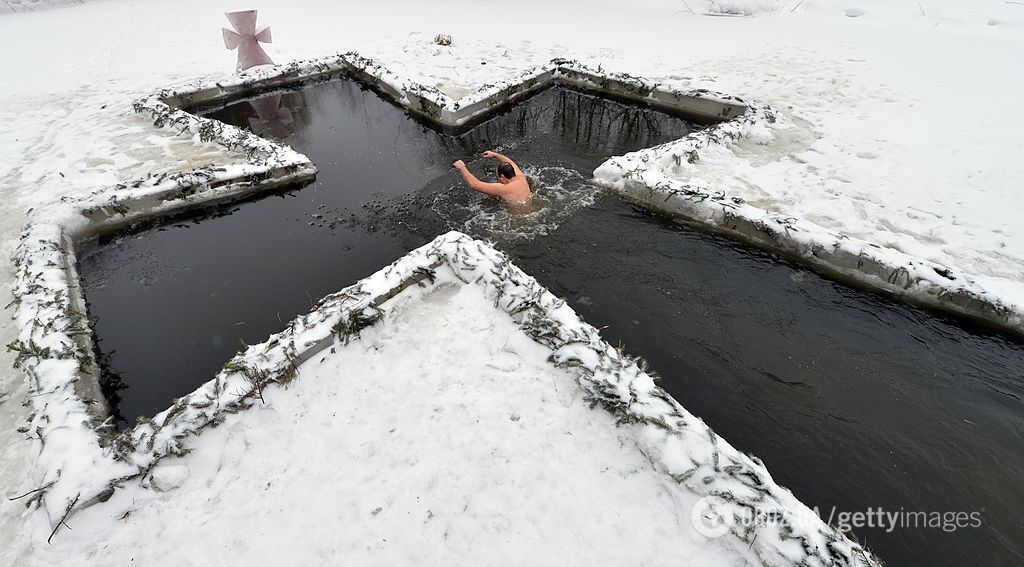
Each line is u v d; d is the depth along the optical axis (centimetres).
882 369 304
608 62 860
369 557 203
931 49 834
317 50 959
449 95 739
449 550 204
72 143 601
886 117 612
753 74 774
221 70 881
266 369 269
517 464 233
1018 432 265
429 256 344
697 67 820
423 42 982
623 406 245
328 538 209
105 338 346
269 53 941
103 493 220
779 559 190
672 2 1262
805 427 271
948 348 320
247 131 604
